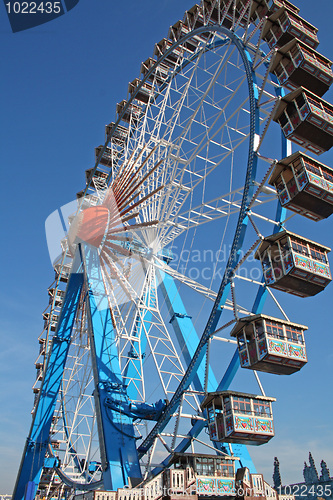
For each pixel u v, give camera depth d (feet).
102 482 68.33
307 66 68.64
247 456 63.52
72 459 106.01
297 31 72.49
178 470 52.90
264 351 54.24
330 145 67.72
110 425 67.41
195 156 84.28
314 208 63.21
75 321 100.48
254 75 71.92
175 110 94.63
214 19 90.17
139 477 62.39
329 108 66.28
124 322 85.61
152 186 96.48
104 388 71.41
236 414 54.44
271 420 56.70
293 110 65.82
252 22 83.51
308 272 58.13
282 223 65.82
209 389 72.74
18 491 82.89
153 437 65.10
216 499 55.72
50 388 91.86
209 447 60.08
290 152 72.13
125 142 115.34
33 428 88.07
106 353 76.69
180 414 59.67
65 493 106.93
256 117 67.46
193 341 84.33
